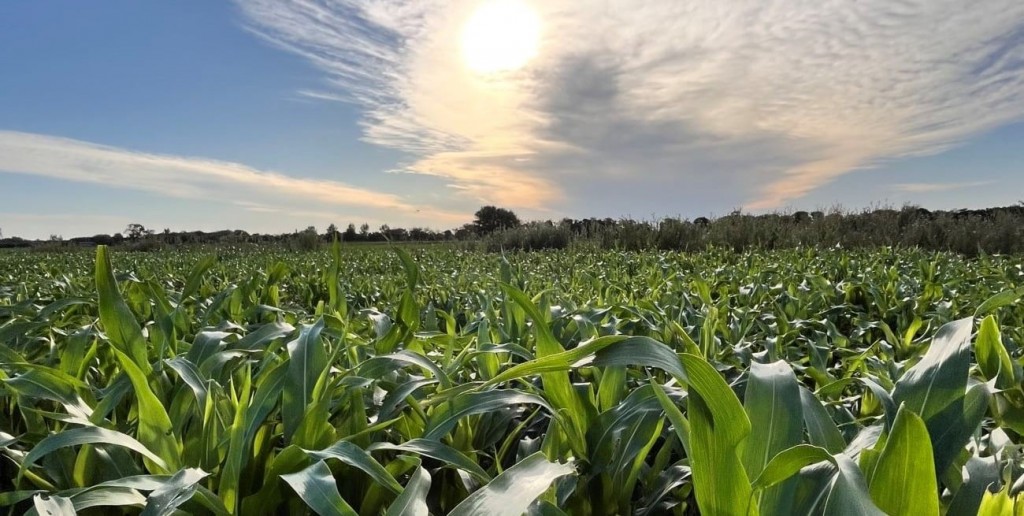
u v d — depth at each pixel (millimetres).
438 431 1023
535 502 769
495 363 1462
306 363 1127
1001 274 3775
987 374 1181
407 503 753
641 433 1005
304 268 6406
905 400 831
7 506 929
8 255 13141
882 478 626
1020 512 633
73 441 893
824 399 1438
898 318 2598
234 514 872
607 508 980
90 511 945
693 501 1088
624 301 2729
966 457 891
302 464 896
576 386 1224
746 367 1711
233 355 1399
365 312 2211
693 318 2424
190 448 1028
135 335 1243
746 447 763
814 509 687
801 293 3188
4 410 1461
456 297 3275
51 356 1690
